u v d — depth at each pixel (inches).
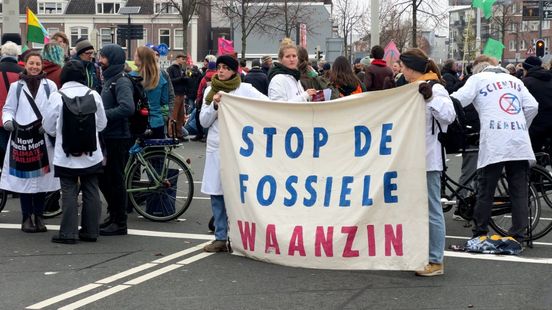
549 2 1523.1
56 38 449.7
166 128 412.5
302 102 268.8
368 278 257.4
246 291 241.4
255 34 1920.5
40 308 223.6
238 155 279.7
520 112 299.6
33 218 337.7
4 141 382.3
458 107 275.9
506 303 230.8
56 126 312.2
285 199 270.8
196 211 391.9
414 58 261.3
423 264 256.2
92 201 316.2
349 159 263.7
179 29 2684.5
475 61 321.7
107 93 328.5
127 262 280.5
